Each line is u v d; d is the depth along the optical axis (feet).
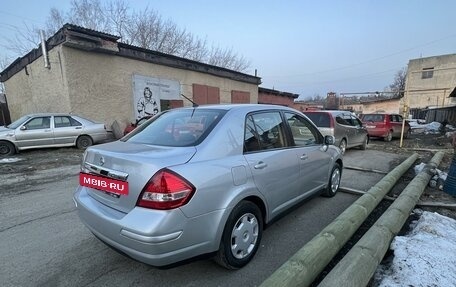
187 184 6.87
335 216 12.92
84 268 8.67
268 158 9.55
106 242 7.54
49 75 37.58
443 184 16.61
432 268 7.79
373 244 8.43
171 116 10.45
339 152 16.17
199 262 8.99
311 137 13.17
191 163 7.32
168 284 7.91
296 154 11.27
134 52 40.09
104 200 7.95
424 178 16.97
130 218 6.76
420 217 12.09
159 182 6.66
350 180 19.84
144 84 42.09
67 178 19.98
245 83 61.46
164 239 6.54
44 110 40.86
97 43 34.81
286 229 11.52
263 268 8.72
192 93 49.34
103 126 34.42
